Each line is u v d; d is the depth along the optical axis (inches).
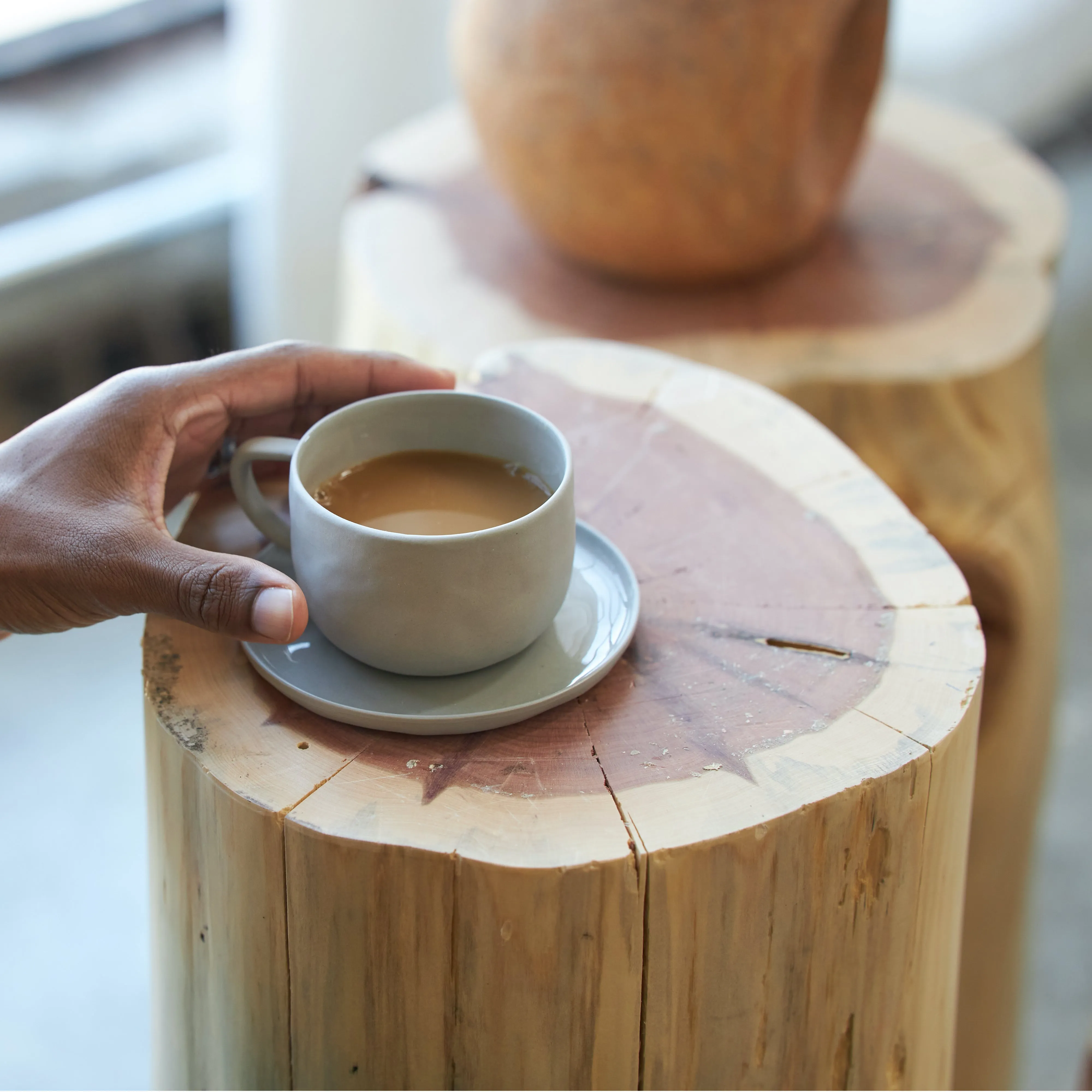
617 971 38.5
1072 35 114.2
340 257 77.4
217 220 82.4
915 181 63.6
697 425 45.6
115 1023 56.9
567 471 39.6
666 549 42.8
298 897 38.7
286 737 39.4
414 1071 39.6
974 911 55.1
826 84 53.3
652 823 38.2
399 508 40.2
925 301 55.3
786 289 55.9
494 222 60.9
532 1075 39.3
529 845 37.9
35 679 73.1
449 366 52.7
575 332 54.1
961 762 40.2
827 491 44.1
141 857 64.2
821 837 38.7
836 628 41.3
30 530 39.5
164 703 39.8
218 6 80.4
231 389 42.0
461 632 39.0
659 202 53.0
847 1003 40.5
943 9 109.6
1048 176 63.9
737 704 40.0
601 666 39.8
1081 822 69.2
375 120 74.2
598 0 50.5
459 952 38.5
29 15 73.8
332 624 39.4
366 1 69.6
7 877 62.8
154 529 39.6
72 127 77.7
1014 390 53.2
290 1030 40.0
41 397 79.7
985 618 53.7
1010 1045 56.2
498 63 52.4
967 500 53.0
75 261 76.1
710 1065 39.7
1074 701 76.7
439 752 39.2
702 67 50.7
